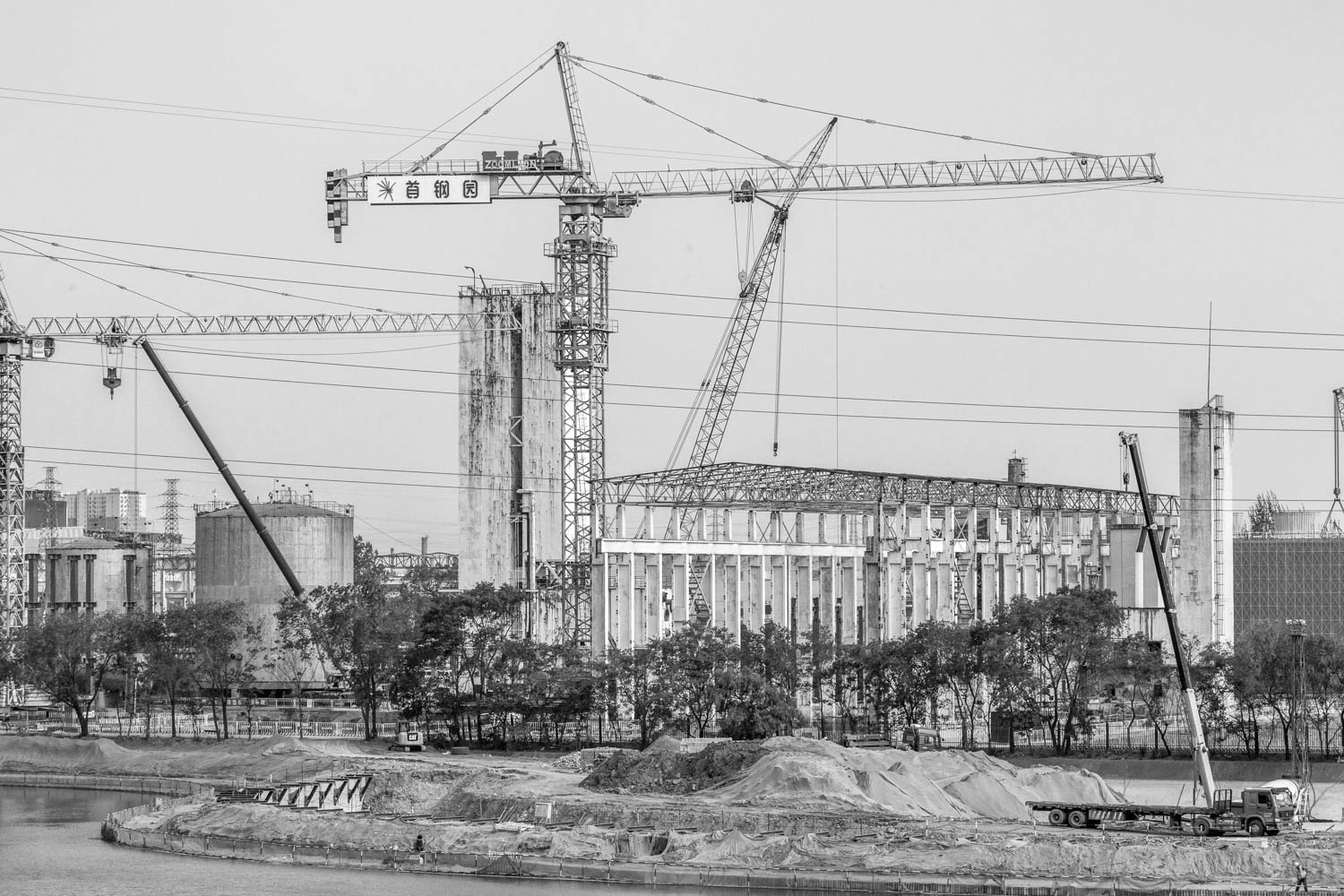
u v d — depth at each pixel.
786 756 186.25
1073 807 166.12
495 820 177.88
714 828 165.50
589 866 154.12
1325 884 143.00
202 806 191.62
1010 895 140.00
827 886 145.75
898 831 161.75
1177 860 147.25
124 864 165.75
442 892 148.38
